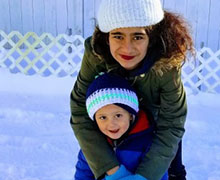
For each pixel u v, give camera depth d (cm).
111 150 176
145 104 183
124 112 165
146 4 146
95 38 169
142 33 151
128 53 153
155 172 170
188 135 394
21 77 571
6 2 655
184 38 165
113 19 146
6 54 594
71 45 582
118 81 166
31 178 306
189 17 628
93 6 643
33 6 653
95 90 166
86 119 181
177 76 168
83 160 193
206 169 326
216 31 626
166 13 165
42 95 517
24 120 423
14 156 342
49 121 422
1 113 441
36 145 362
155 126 180
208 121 438
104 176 176
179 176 207
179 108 174
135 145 174
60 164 330
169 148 173
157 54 161
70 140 376
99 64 177
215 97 524
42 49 628
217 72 596
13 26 663
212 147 368
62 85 550
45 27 659
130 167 176
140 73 164
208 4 620
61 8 648
